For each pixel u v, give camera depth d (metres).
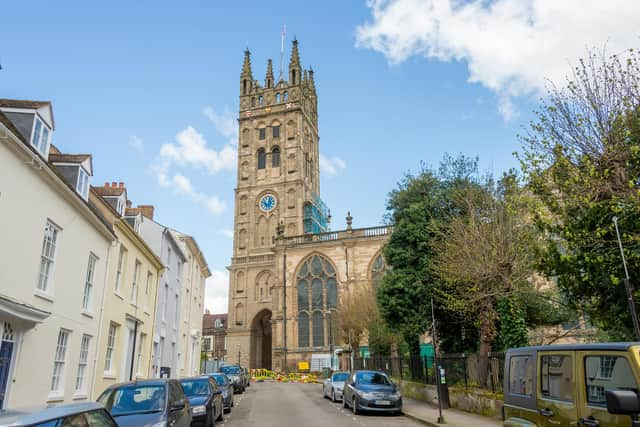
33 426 4.82
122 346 21.16
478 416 17.80
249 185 76.12
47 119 14.38
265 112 79.56
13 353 12.20
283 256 63.41
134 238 22.41
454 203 24.84
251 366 67.88
